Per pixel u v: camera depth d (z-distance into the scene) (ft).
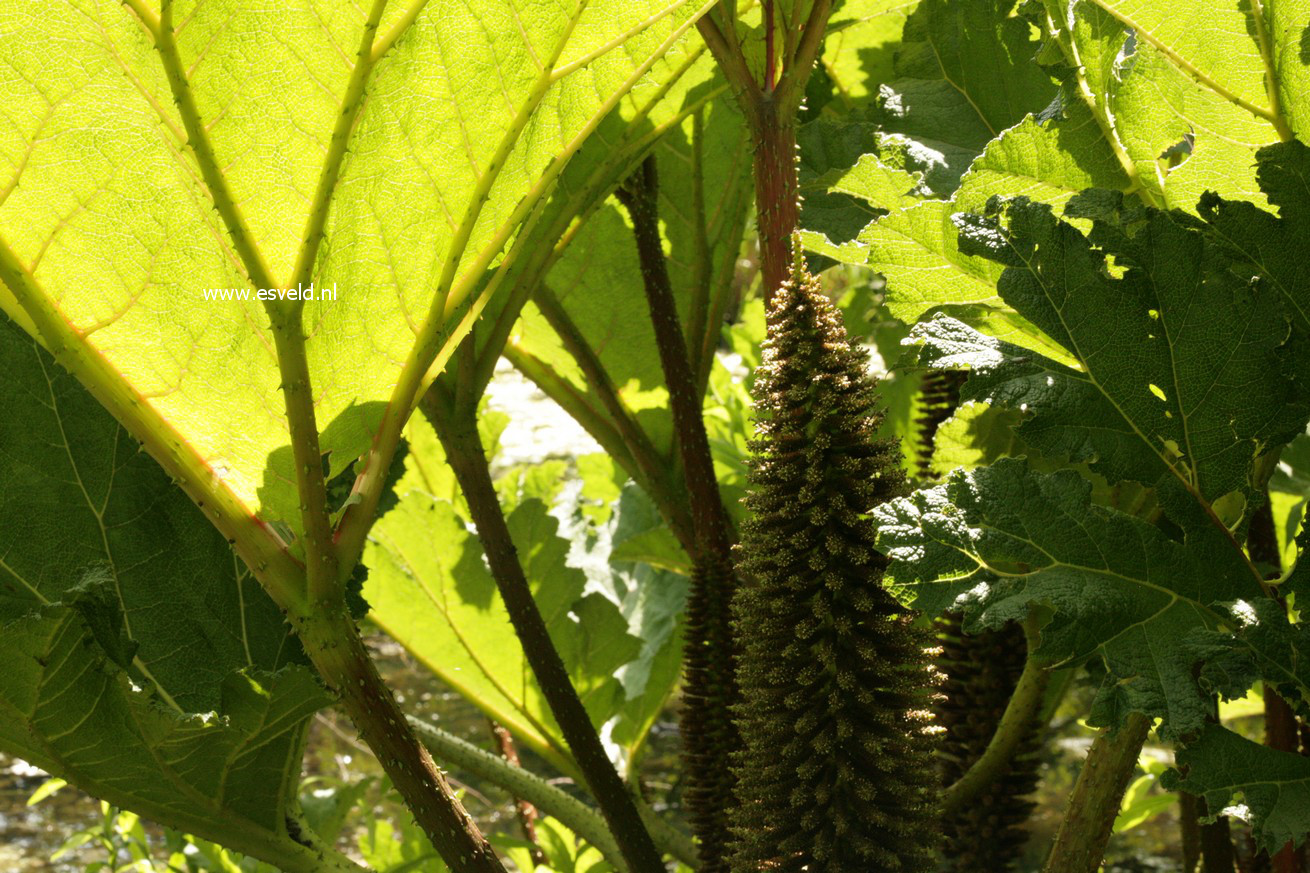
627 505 19.56
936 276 13.89
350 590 14.62
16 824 39.42
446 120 13.25
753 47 15.23
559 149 13.53
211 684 14.53
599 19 13.26
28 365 14.40
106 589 13.52
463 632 16.66
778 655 13.52
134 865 19.12
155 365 13.43
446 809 13.71
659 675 17.02
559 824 17.16
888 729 13.46
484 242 13.55
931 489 13.32
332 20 12.98
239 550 13.61
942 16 15.79
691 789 14.61
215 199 13.16
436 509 16.55
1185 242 13.41
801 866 13.46
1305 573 13.35
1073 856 13.82
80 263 13.26
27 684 13.52
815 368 13.51
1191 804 16.72
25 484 14.39
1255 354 13.37
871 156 14.82
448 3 13.06
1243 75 13.82
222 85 13.02
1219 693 13.09
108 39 12.92
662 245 16.47
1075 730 41.73
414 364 13.56
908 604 13.20
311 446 13.44
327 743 41.75
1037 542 13.25
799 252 13.53
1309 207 13.53
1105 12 14.05
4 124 13.00
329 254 13.30
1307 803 13.06
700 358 16.51
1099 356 13.44
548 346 16.61
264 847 14.15
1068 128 14.15
